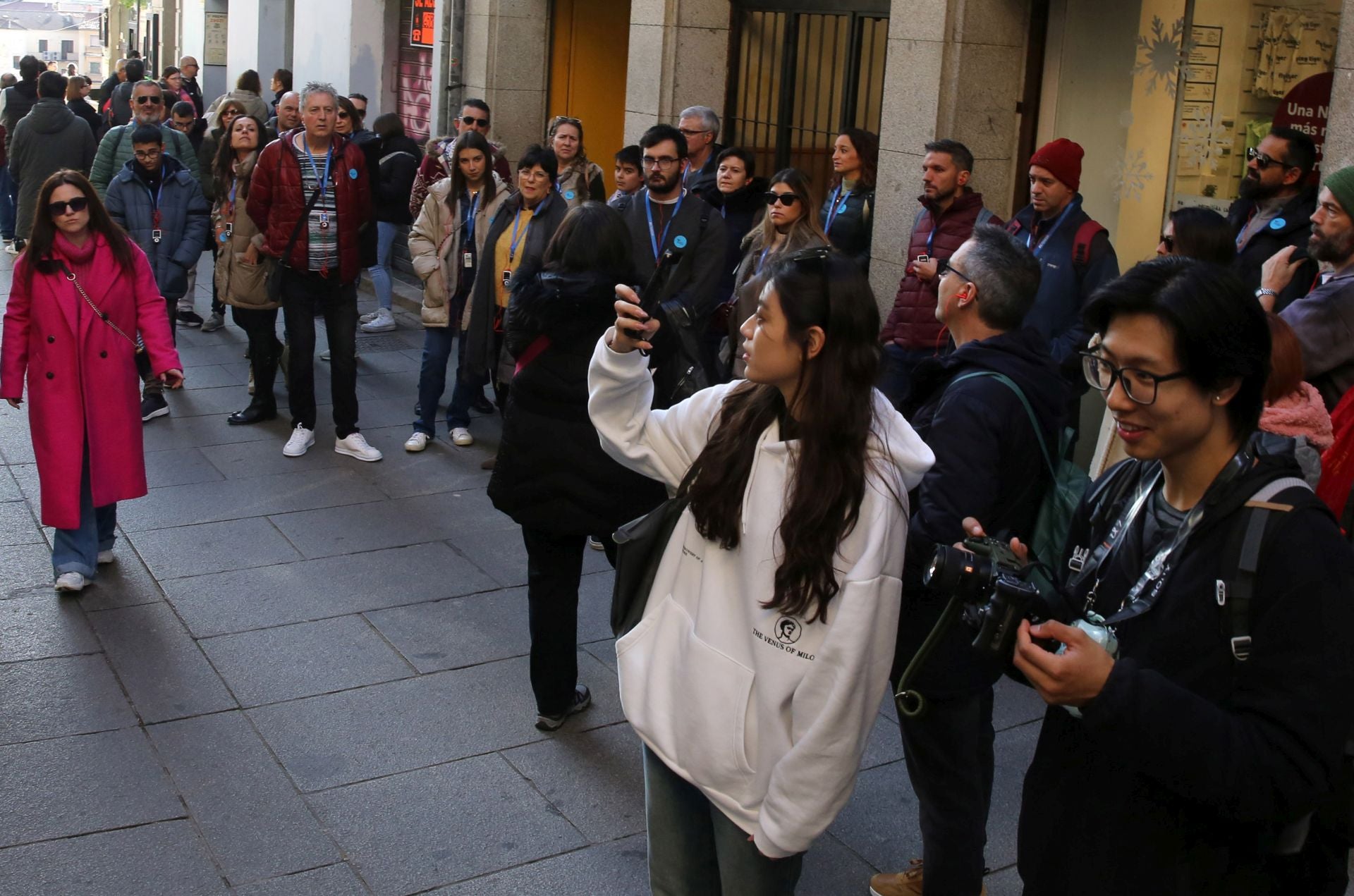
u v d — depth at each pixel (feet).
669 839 9.38
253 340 27.37
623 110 41.19
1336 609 6.24
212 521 21.98
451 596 19.25
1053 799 7.08
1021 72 23.98
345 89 51.90
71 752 14.52
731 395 9.11
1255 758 6.15
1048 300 19.25
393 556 20.72
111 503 19.44
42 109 41.47
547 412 14.06
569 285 13.70
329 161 24.85
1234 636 6.38
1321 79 19.53
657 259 21.79
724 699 8.68
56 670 16.47
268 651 17.22
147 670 16.57
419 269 25.93
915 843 13.33
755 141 31.01
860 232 24.02
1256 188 17.53
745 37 31.14
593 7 39.91
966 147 22.53
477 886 12.41
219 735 15.05
